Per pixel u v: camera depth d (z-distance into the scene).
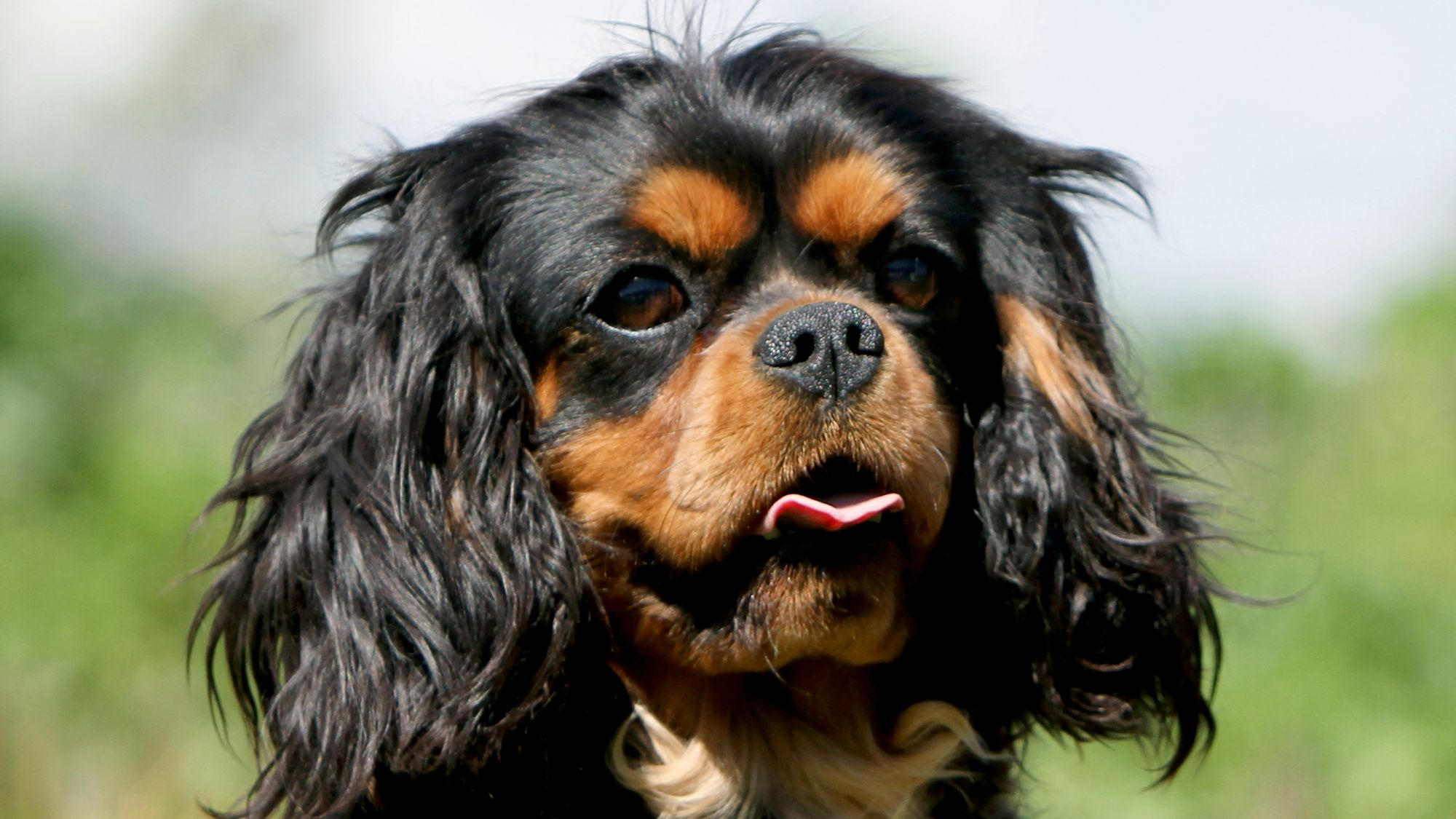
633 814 5.75
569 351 5.64
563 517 5.63
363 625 5.50
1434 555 10.44
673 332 5.58
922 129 6.07
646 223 5.59
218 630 5.95
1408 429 12.97
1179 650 6.27
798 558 5.25
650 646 5.63
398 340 5.79
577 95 6.00
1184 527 6.48
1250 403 13.72
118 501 10.43
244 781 8.91
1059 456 6.12
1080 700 6.15
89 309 12.40
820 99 5.92
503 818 5.50
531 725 5.50
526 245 5.71
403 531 5.57
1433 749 8.92
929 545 5.57
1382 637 9.53
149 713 9.38
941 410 5.69
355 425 5.73
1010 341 6.22
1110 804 9.07
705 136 5.68
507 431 5.65
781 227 5.71
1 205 13.68
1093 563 6.17
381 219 6.39
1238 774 9.10
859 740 5.97
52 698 9.15
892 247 5.80
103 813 8.77
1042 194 6.60
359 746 5.38
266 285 14.40
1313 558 10.20
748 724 5.88
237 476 6.27
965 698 6.07
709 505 5.28
